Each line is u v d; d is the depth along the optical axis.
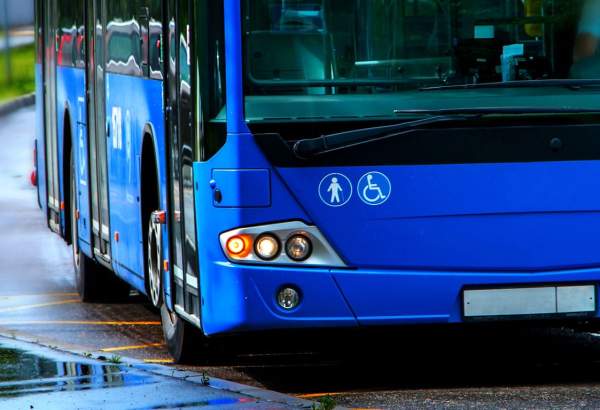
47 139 42.06
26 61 148.12
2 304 36.97
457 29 23.19
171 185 25.52
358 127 22.88
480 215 23.11
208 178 22.95
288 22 22.89
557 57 23.42
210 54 22.89
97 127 33.06
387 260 22.98
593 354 27.52
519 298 23.36
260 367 26.94
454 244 23.09
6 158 78.19
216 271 23.02
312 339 30.00
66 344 29.52
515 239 23.23
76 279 37.75
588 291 23.53
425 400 23.19
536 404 22.59
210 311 23.22
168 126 25.41
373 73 23.00
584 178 23.34
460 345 28.97
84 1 34.31
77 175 36.28
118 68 30.27
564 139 23.28
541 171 23.23
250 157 22.77
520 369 26.05
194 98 23.06
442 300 23.14
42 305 36.72
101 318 34.34
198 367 27.12
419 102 23.02
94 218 33.91
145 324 33.31
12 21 187.38
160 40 25.84
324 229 22.84
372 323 23.06
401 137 22.84
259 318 22.89
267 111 22.77
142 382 23.67
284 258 22.84
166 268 26.19
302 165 22.77
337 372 26.23
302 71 22.89
